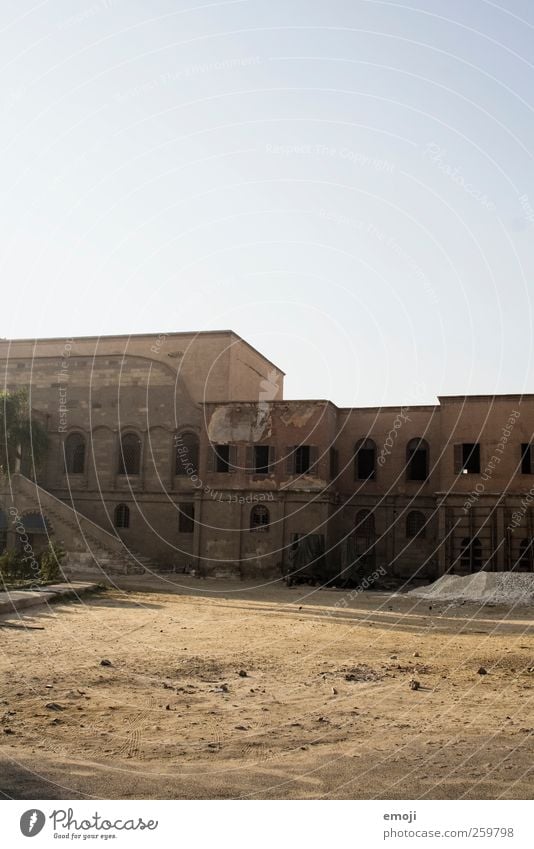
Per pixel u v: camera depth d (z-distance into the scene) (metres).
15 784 9.66
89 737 11.88
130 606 30.14
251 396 61.22
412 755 11.27
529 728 12.87
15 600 26.22
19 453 52.94
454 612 33.53
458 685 16.45
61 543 49.31
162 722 12.92
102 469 55.72
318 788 9.85
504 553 45.03
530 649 21.89
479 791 9.80
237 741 11.88
